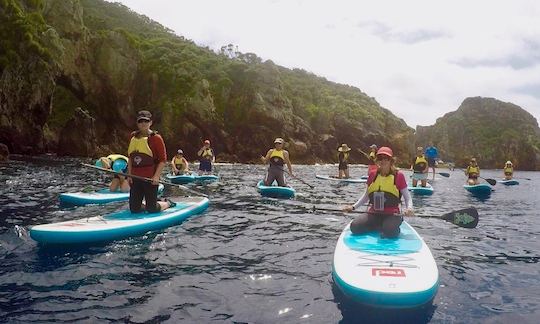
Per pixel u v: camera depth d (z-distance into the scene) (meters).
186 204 8.59
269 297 4.06
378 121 58.41
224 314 3.67
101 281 4.37
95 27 50.06
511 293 4.33
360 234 5.55
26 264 4.82
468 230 7.55
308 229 7.15
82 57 39.91
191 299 3.98
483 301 4.10
